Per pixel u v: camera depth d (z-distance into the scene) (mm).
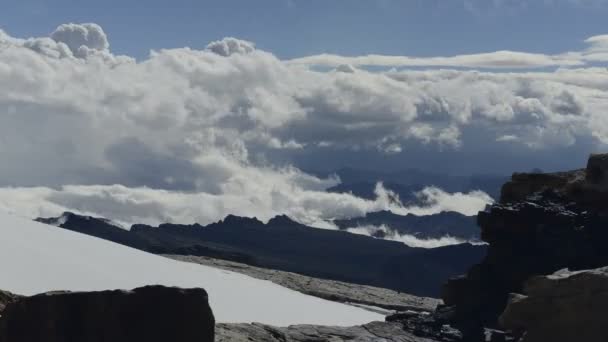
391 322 42719
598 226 42500
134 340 22266
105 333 22172
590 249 41906
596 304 25094
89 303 22250
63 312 22094
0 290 28969
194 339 22641
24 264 37031
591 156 44375
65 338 22000
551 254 42625
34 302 21953
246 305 44875
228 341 31672
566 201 44875
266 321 41719
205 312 22891
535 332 25859
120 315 22312
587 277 25375
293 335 36188
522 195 47219
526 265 43031
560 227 42969
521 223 43656
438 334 40750
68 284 35938
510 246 43906
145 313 22453
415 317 43594
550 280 25906
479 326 42031
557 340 25484
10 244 40250
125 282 40094
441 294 45562
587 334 25141
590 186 43875
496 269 44000
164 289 22672
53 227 53156
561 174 46781
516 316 26328
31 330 21844
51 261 39406
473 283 44250
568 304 25422
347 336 38188
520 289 42812
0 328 21766
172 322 22531
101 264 43031
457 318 43000
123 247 54438
